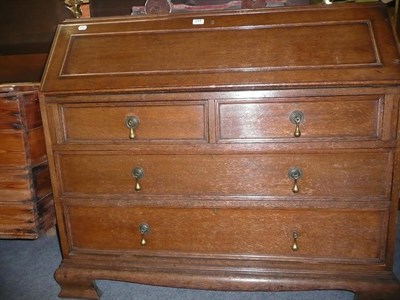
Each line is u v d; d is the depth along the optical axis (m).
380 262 1.09
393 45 1.02
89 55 1.16
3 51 1.89
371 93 0.97
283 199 1.09
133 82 1.06
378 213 1.06
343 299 1.23
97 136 1.12
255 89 1.01
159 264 1.19
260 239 1.13
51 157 1.17
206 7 1.35
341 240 1.10
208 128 1.06
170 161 1.11
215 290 1.19
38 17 1.87
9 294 1.30
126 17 1.22
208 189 1.12
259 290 1.13
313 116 1.01
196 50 1.10
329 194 1.07
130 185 1.15
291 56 1.04
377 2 1.10
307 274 1.11
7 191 1.29
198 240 1.16
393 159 1.01
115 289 1.33
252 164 1.08
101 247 1.23
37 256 1.59
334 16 1.09
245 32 1.11
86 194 1.18
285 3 1.32
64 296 1.27
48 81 1.12
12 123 1.22
